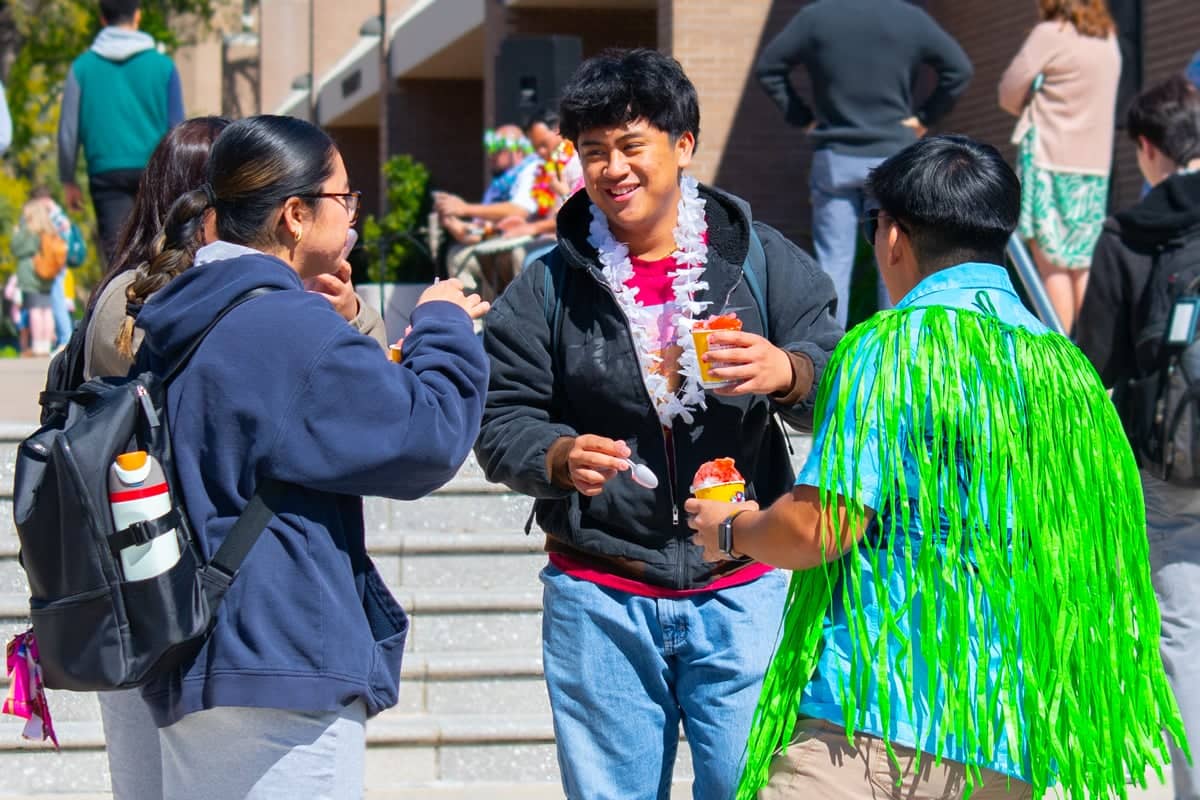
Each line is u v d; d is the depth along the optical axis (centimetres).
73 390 329
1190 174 467
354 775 304
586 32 1862
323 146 317
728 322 342
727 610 365
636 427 363
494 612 596
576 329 366
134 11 851
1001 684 288
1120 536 306
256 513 292
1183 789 473
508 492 642
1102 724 296
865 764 296
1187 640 468
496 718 565
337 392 292
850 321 1101
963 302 307
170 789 307
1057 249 819
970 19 1470
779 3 1426
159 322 299
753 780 305
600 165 358
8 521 612
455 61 2447
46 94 2914
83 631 285
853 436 293
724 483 329
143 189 369
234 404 292
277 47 3997
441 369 312
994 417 292
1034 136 819
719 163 1425
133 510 283
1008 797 298
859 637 293
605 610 365
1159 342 457
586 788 366
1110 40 821
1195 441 449
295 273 310
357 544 313
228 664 289
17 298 1920
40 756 543
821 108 830
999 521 289
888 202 317
